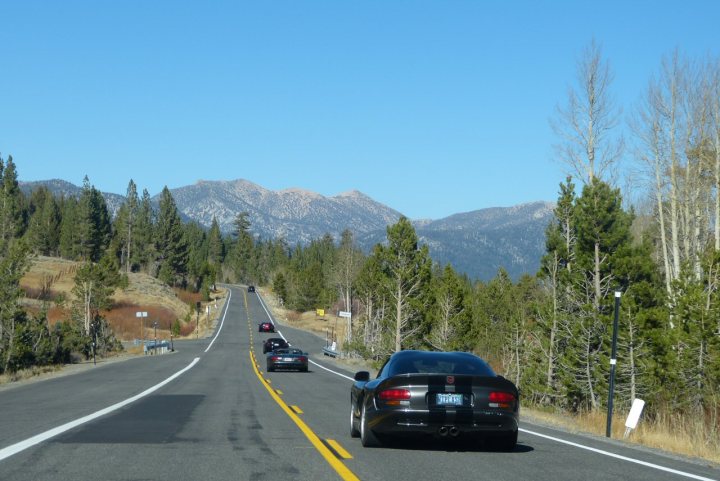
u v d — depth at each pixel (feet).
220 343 308.40
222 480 28.94
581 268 129.90
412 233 198.59
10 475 29.32
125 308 401.08
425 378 37.47
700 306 102.47
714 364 97.19
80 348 179.52
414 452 38.14
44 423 48.80
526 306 194.49
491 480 30.27
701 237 190.39
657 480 31.58
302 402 72.79
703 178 182.19
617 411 106.11
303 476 30.12
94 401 68.59
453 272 195.31
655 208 205.36
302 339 344.69
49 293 356.18
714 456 45.34
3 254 136.67
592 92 149.59
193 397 74.90
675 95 171.94
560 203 146.61
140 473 30.12
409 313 195.52
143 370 133.59
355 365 186.09
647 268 127.03
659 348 113.29
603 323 120.37
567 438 48.37
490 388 37.73
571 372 126.72
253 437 42.98
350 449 38.70
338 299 478.59
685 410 96.43
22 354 128.26
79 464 32.14
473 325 221.46
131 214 631.15
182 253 631.15
